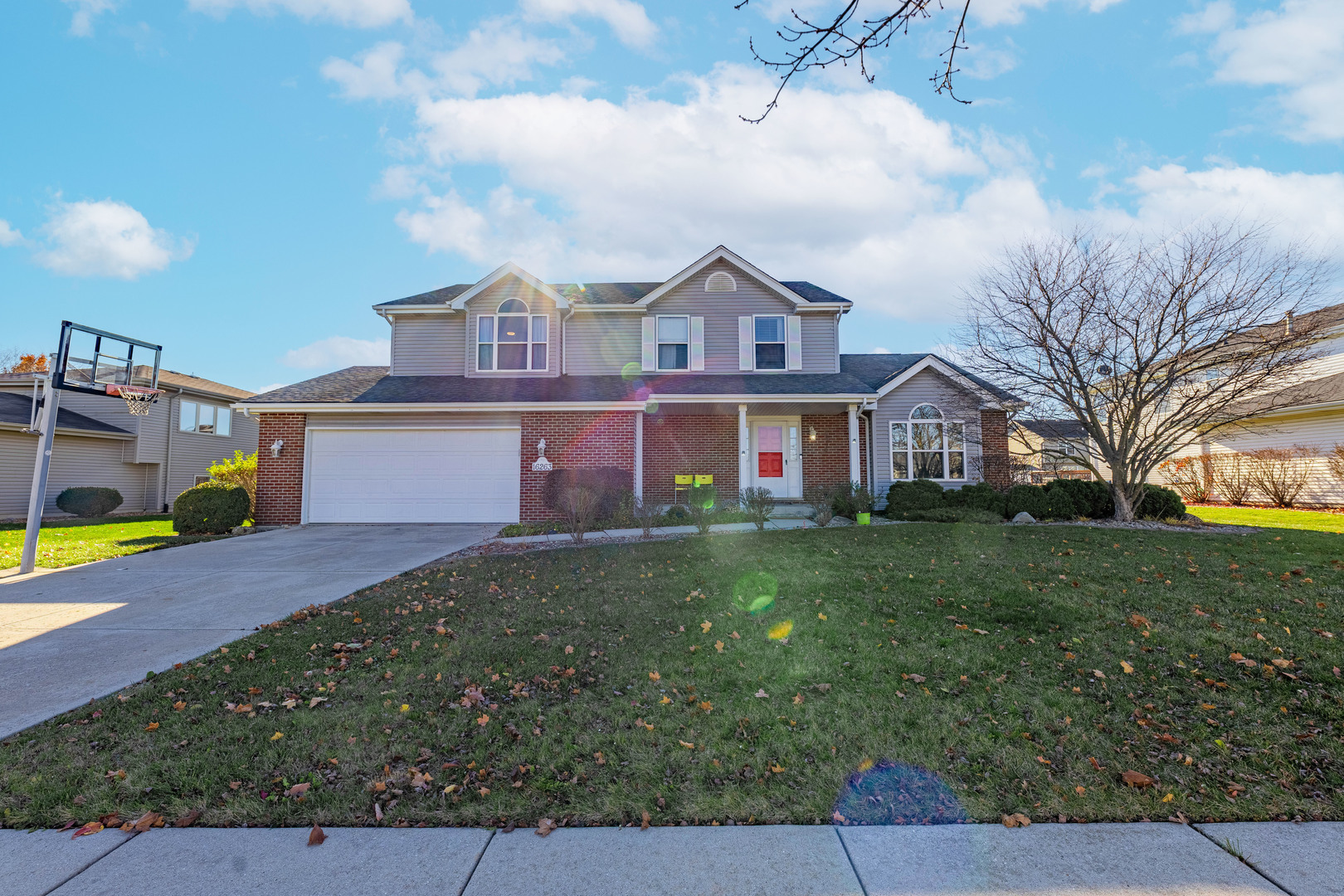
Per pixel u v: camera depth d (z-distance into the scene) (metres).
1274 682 3.95
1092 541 9.38
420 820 2.62
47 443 8.88
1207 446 20.12
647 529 10.95
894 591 6.30
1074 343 12.37
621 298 16.78
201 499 12.52
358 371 16.98
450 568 8.22
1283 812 2.63
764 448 16.19
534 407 13.73
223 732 3.42
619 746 3.25
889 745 3.23
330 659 4.64
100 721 3.58
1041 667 4.26
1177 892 2.15
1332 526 11.87
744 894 2.15
